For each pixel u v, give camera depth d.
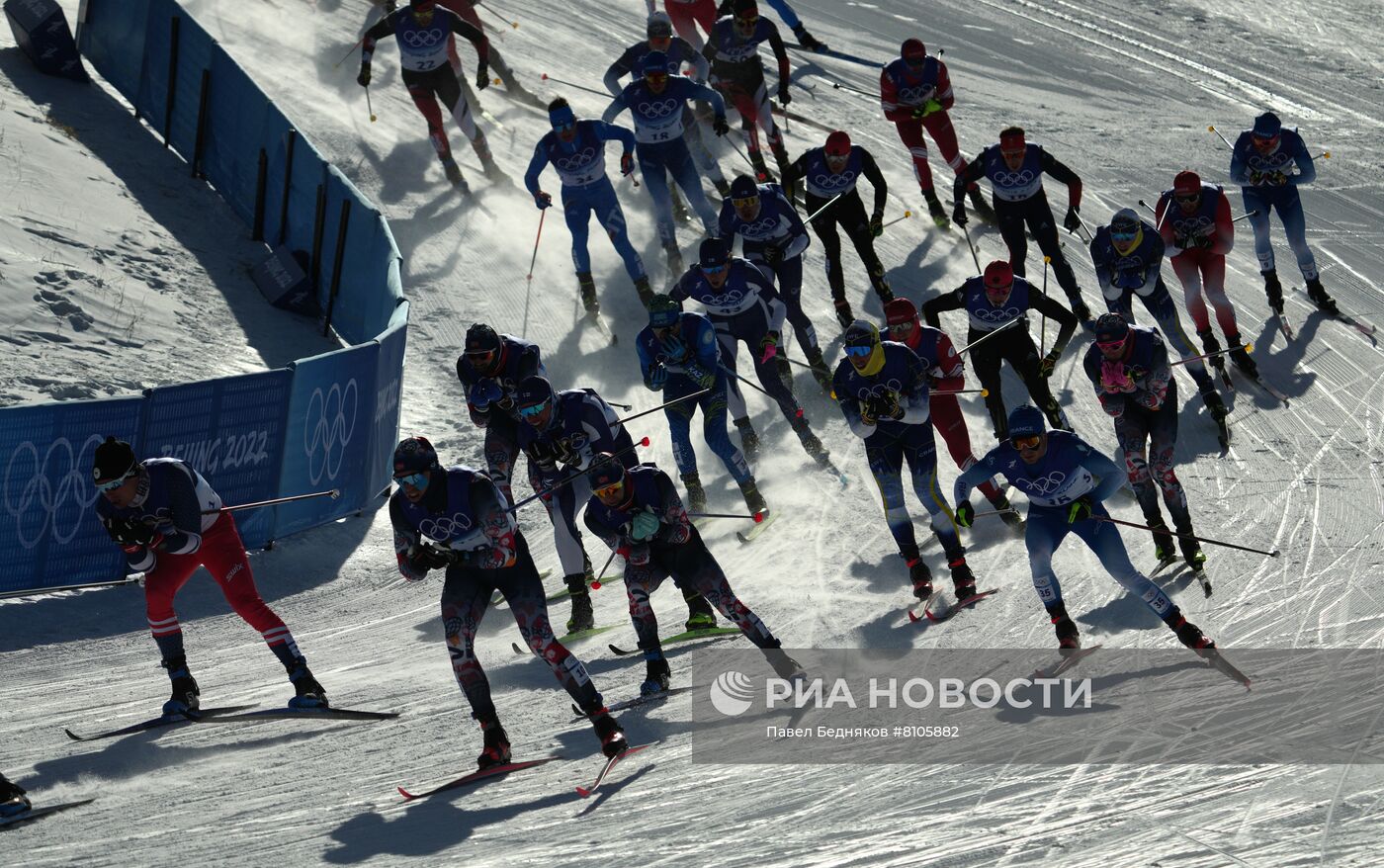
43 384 43.31
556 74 72.94
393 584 38.94
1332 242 57.62
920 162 56.56
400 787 22.31
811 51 79.62
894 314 33.66
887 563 35.06
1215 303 44.62
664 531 26.17
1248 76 84.06
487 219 58.28
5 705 29.03
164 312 50.34
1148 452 38.06
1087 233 48.69
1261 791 18.72
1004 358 39.50
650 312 36.41
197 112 61.38
